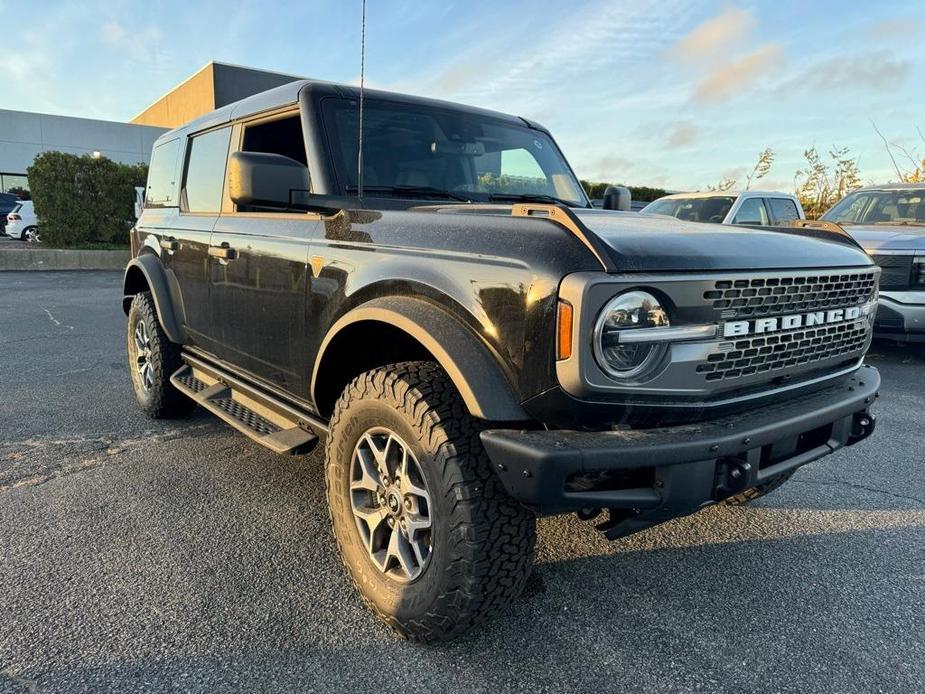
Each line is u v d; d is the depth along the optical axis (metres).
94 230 19.05
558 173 3.87
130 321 4.90
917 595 2.66
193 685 2.08
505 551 2.10
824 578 2.78
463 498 2.05
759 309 2.14
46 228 18.55
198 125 4.20
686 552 2.98
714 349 2.02
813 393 2.47
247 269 3.25
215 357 3.88
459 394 2.17
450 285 2.13
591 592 2.66
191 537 3.02
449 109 3.55
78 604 2.48
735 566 2.87
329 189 2.94
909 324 6.41
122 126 32.34
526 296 1.91
